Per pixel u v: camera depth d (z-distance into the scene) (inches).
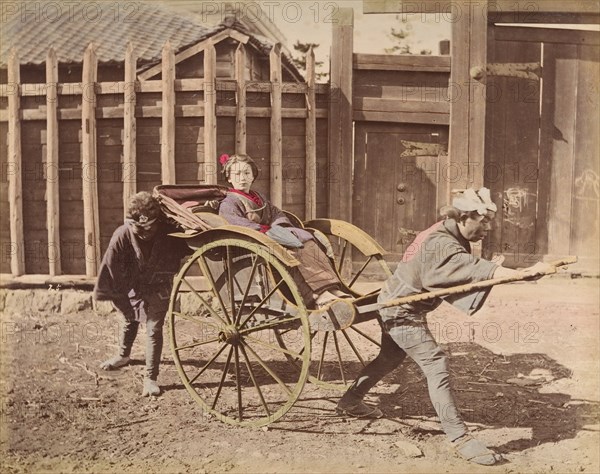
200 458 133.6
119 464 131.4
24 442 140.0
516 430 145.8
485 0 189.6
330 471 129.3
